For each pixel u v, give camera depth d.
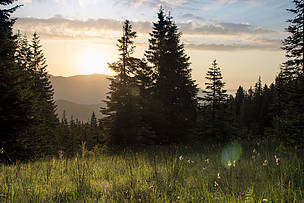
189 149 13.79
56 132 41.88
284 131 11.02
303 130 10.02
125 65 24.23
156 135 25.09
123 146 19.83
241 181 4.93
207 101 22.73
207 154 10.27
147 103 24.98
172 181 4.66
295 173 5.02
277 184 4.41
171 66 27.11
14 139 12.91
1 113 12.76
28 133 15.60
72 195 4.25
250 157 7.79
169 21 28.61
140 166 6.24
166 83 25.88
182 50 27.64
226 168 6.04
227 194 3.97
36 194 4.06
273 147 11.62
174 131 24.84
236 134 21.06
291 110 11.05
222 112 21.47
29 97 14.20
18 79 14.29
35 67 38.50
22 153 13.32
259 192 3.98
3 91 12.91
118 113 21.81
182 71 27.05
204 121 22.39
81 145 6.80
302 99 10.76
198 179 5.08
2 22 18.72
